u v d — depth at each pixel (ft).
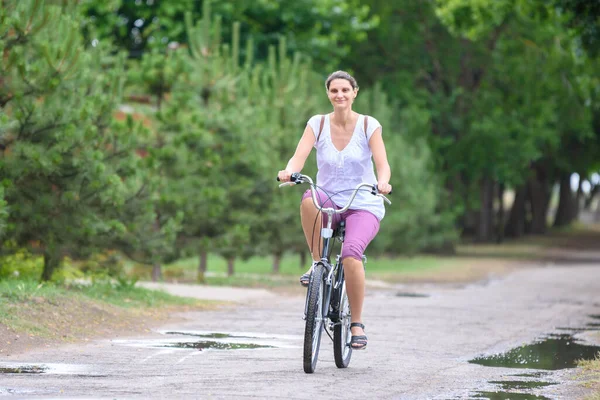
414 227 271.69
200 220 155.02
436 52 370.12
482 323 105.09
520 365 70.85
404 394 56.39
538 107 358.64
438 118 358.84
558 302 140.87
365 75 374.22
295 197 182.39
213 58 169.07
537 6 201.36
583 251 426.10
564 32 300.61
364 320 105.09
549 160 470.80
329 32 329.11
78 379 58.34
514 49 355.15
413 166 278.26
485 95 363.76
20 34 100.07
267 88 195.93
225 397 53.11
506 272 237.86
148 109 152.25
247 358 70.23
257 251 176.55
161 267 171.94
